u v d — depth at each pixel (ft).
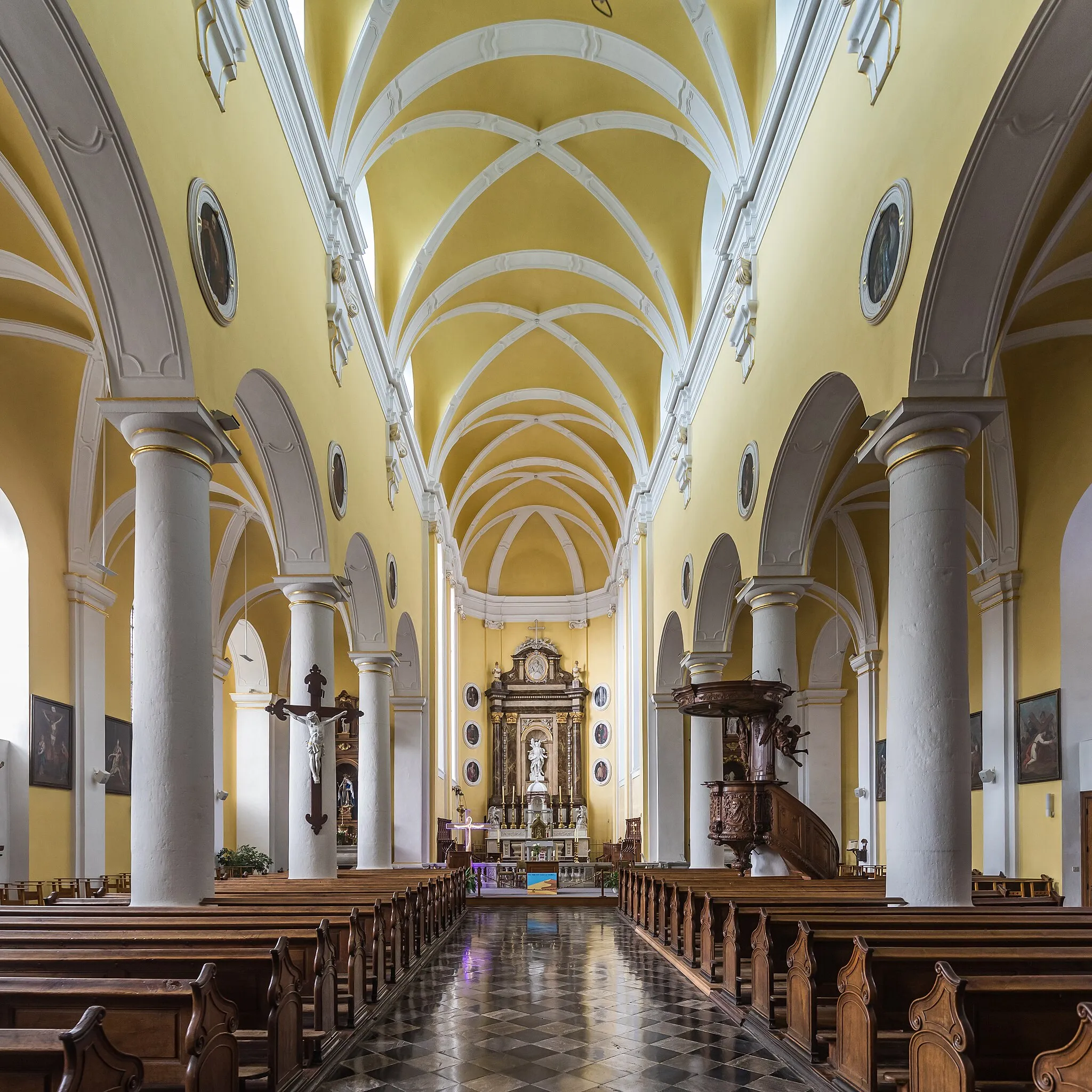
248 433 33.22
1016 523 39.11
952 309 21.97
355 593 50.80
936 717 21.93
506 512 104.63
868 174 25.67
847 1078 15.88
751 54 36.55
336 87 36.09
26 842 35.17
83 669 39.32
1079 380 35.24
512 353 70.44
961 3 20.35
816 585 58.90
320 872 36.55
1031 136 19.35
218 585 59.21
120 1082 10.00
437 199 49.96
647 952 35.27
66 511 39.14
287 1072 16.03
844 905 22.30
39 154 20.61
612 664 103.86
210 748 22.82
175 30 22.12
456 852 76.43
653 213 50.57
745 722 39.34
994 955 15.17
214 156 24.45
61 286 29.99
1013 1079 13.37
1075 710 35.37
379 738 50.85
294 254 32.53
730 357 43.32
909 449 22.79
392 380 53.47
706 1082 17.24
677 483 58.49
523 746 103.91
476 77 43.50
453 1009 23.95
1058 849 35.47
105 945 16.44
